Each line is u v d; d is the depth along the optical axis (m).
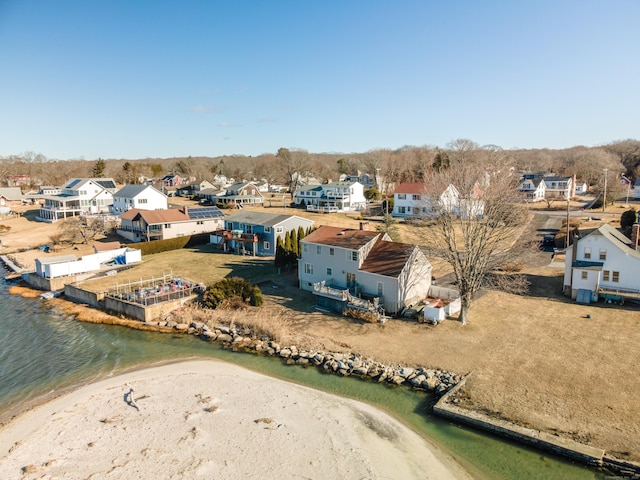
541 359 28.38
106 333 37.47
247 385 27.77
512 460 20.16
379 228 62.97
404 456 20.59
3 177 159.12
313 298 42.28
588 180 125.19
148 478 19.05
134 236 70.69
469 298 34.53
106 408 25.22
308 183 140.00
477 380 26.33
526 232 64.00
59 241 69.94
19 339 36.34
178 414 24.22
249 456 20.42
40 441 22.14
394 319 36.53
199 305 41.47
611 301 38.12
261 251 61.47
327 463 19.98
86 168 189.62
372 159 140.88
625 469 18.73
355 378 28.31
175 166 194.25
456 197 39.59
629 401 23.30
